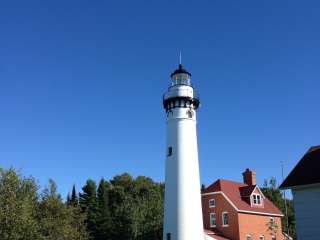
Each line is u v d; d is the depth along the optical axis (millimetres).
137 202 67562
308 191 29484
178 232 41812
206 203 59844
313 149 32906
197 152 45531
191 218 42312
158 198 65625
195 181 43938
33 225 35781
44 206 44469
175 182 43500
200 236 42469
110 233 63719
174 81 47188
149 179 90000
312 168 30578
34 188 38906
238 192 60781
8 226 33219
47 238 40906
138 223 59062
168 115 46438
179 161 44000
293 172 31234
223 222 57125
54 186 47000
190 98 45906
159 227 57188
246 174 65000
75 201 68750
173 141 45031
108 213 67500
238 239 54750
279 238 61375
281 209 78812
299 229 29234
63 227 44281
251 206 59188
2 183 35125
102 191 72438
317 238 28406
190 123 45625
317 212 28781
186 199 42750
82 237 50156
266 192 84125
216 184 60312
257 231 58031
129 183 83875
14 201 34438
